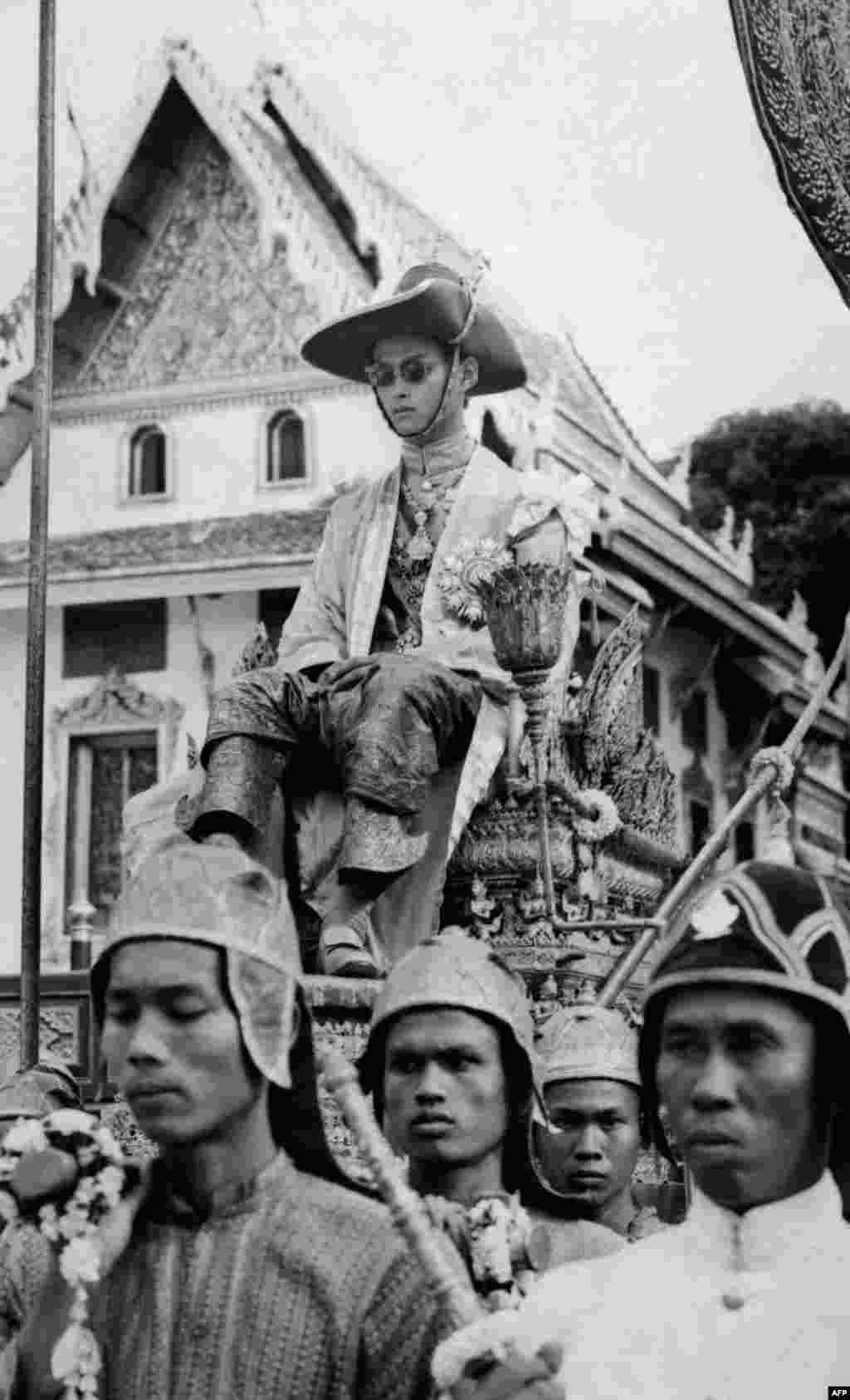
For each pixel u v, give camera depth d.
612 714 9.15
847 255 13.37
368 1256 3.37
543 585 7.70
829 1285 3.19
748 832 23.42
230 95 22.94
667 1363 3.19
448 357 9.33
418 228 21.41
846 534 22.12
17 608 23.23
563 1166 5.35
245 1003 3.35
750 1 13.20
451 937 4.60
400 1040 4.45
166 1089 3.31
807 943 3.20
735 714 24.80
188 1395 3.30
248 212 23.45
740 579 23.22
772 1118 3.19
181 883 3.39
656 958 3.49
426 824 8.25
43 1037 10.88
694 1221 3.34
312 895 8.13
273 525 22.94
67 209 23.61
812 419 21.52
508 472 9.27
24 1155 3.38
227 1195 3.42
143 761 23.11
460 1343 3.06
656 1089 3.43
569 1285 3.38
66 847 22.89
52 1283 3.41
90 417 23.91
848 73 13.05
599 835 8.43
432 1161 4.44
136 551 23.06
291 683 8.10
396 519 9.39
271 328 23.42
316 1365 3.30
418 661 8.27
